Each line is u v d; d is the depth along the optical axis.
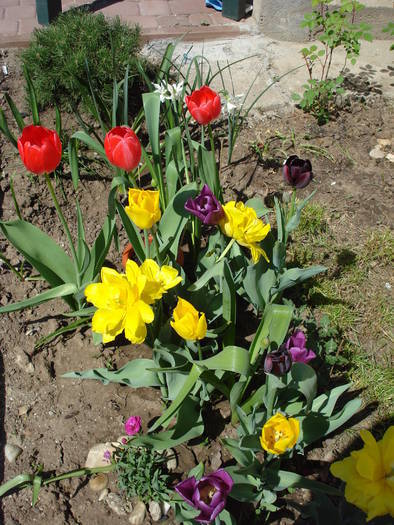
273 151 1.69
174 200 1.11
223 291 1.01
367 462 0.68
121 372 1.11
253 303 1.17
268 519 1.00
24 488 1.05
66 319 1.32
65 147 1.64
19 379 1.21
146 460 1.04
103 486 1.05
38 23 2.25
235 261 1.20
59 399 1.17
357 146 1.71
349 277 1.37
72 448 1.10
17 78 1.96
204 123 1.16
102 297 0.84
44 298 1.18
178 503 0.98
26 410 1.16
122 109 1.75
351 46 1.76
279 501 1.02
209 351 1.20
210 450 1.09
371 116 1.81
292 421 0.76
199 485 0.70
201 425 1.07
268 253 1.20
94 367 1.22
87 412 1.15
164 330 1.07
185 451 1.08
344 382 1.18
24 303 1.15
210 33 2.20
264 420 0.98
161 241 1.14
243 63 2.05
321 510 0.89
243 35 2.22
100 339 1.21
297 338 0.85
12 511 1.02
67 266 1.23
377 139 1.73
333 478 1.05
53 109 1.81
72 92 1.72
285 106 1.85
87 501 1.03
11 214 1.53
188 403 1.08
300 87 1.93
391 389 1.16
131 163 0.97
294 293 1.33
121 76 1.73
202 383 1.04
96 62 1.72
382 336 1.26
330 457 1.08
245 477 0.96
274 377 0.82
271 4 2.13
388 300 1.33
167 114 1.50
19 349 1.25
